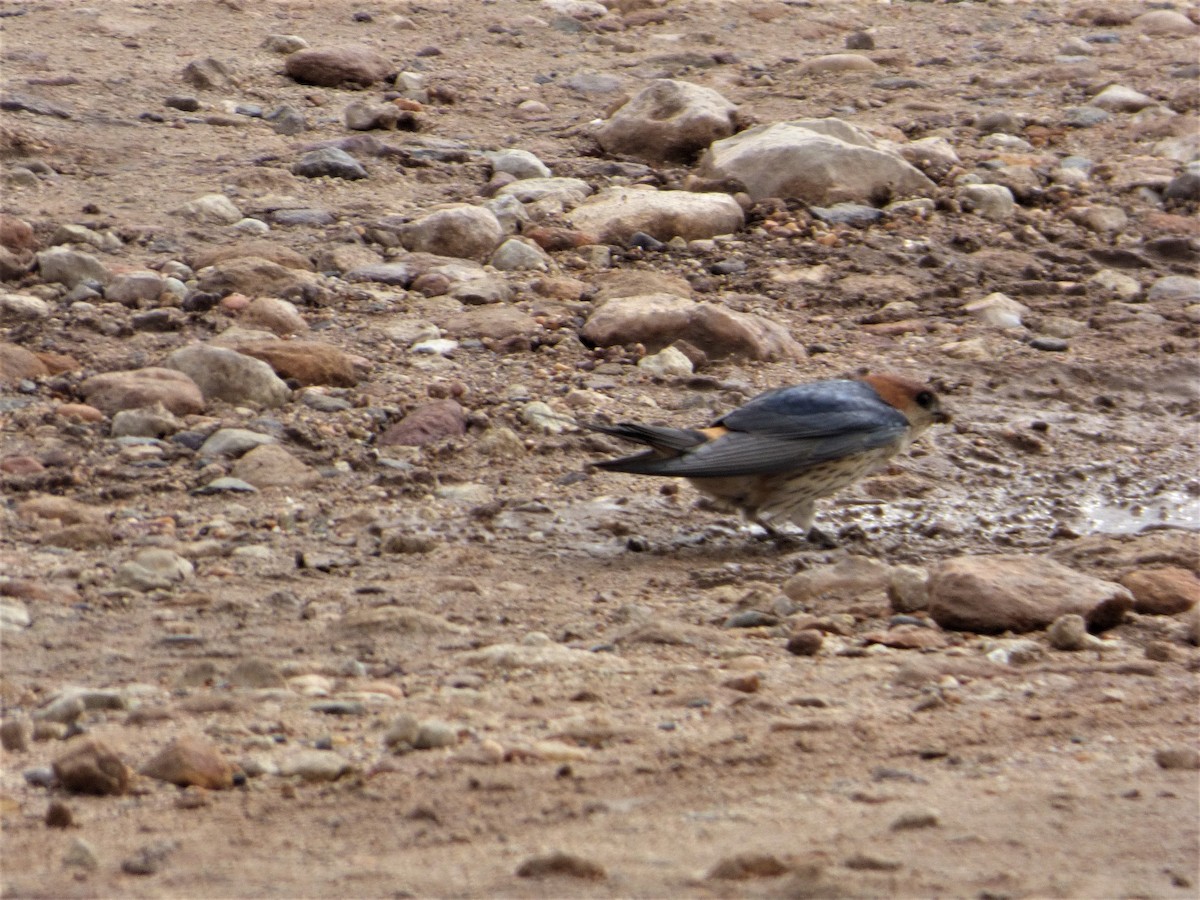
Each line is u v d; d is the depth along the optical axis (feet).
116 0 94.58
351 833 23.67
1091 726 29.76
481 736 28.35
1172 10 106.63
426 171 72.79
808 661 33.86
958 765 27.53
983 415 55.67
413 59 89.66
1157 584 39.06
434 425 49.83
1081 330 63.26
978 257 68.64
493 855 22.79
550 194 70.23
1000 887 21.81
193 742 26.12
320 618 35.81
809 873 21.76
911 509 48.24
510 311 59.21
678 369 55.93
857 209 71.31
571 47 94.89
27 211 63.77
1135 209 74.95
